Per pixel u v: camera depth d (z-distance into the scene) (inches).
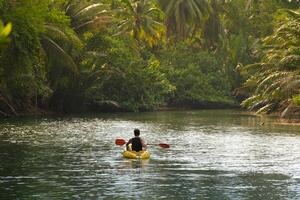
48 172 982.4
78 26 2642.7
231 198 780.0
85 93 2874.0
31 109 2689.5
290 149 1342.3
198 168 1040.8
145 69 3198.8
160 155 1222.9
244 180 919.0
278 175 968.9
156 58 3639.3
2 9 1828.2
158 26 3393.2
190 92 3644.2
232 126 2082.9
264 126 2082.9
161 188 844.6
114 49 2920.8
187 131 1854.1
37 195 789.9
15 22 1825.8
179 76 3649.1
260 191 829.8
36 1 1979.6
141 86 3191.4
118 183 882.1
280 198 780.6
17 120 2299.5
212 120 2436.0
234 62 3818.9
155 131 1846.7
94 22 2652.6
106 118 2512.3
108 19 2691.9
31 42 1878.7
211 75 3799.2
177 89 3629.4
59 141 1497.3
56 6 2508.6
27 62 1942.7
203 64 3821.4
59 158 1159.6
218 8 4010.8
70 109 2940.5
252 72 3671.3
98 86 2906.0
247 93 3722.9
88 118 2500.0
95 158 1162.6
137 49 3341.5
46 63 2357.3
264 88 2450.8
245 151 1301.7
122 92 3171.8
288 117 2431.1
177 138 1609.3
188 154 1245.7
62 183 880.3
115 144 1412.4
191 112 3154.5
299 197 789.2
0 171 989.2
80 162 1104.8
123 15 3287.4
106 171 995.9
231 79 3843.5
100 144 1429.6
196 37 3978.8
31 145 1395.2
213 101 3661.4
